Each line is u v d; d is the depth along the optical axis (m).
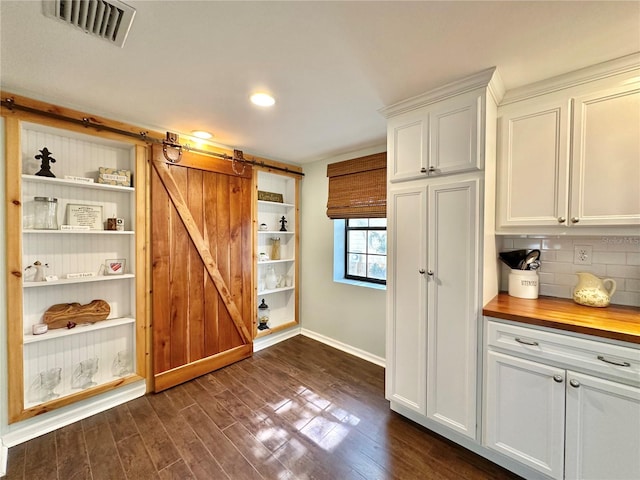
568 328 1.38
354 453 1.75
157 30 1.23
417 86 1.72
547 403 1.45
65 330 2.02
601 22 1.18
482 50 1.38
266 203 3.41
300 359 3.06
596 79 1.53
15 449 1.76
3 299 1.76
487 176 1.65
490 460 1.69
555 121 1.63
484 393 1.66
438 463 1.67
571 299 1.86
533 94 1.71
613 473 1.29
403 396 2.00
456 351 1.75
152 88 1.75
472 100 1.66
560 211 1.62
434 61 1.47
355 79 1.65
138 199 2.31
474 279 1.68
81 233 2.13
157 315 2.41
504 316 1.56
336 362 2.99
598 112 1.52
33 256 1.97
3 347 1.76
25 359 1.94
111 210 2.31
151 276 2.39
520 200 1.75
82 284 2.19
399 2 1.08
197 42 1.32
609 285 1.73
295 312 3.71
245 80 1.66
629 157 1.45
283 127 2.39
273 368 2.86
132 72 1.57
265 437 1.88
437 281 1.82
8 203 1.75
